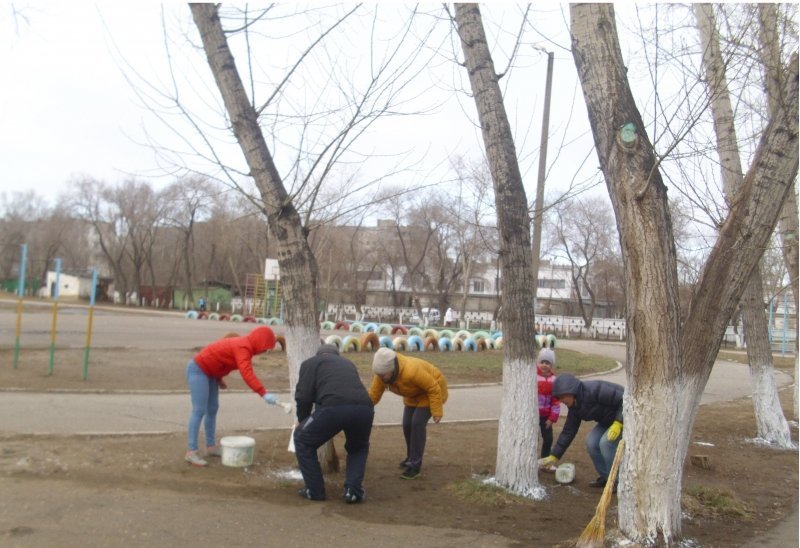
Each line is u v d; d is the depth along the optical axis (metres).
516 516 5.91
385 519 5.64
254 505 5.70
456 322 52.44
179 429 8.62
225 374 7.06
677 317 4.99
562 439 7.20
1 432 7.71
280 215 6.77
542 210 7.71
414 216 53.53
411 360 6.87
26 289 59.41
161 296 62.06
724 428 11.50
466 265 46.66
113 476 6.18
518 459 6.54
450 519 5.74
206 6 6.54
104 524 4.92
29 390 10.86
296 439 5.99
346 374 5.99
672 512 5.08
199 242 62.81
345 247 54.94
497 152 6.57
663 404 4.96
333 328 34.84
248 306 55.22
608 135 5.14
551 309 65.62
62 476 6.06
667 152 4.80
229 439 7.02
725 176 9.15
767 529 6.12
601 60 5.20
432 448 8.57
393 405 12.08
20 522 4.82
